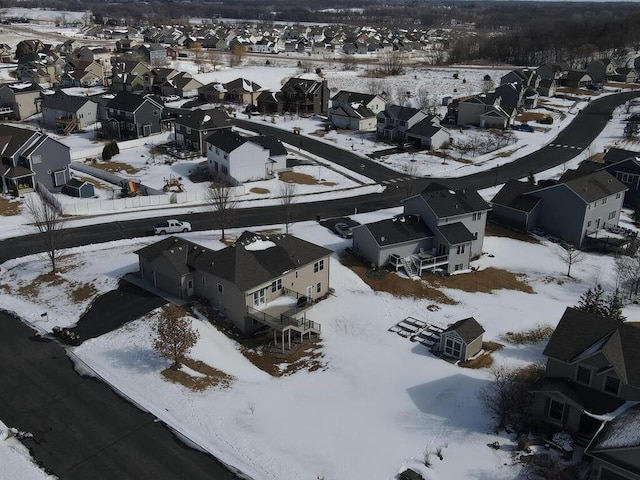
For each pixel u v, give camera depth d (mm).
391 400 35125
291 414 33781
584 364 31797
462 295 48875
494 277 52250
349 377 37312
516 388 34156
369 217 63875
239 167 74188
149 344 39438
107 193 70375
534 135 101938
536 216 62219
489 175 81688
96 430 31938
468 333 39062
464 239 52125
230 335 41375
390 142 96375
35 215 54312
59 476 28688
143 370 37125
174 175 77188
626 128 101688
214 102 123375
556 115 115312
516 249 57906
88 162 81500
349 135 100625
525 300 48469
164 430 32125
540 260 55719
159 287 46125
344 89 138500
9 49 180375
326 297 47375
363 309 45656
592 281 51969
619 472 26734
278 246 45500
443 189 56281
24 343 40031
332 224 61500
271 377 37438
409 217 54062
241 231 59219
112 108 95875
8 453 29969
